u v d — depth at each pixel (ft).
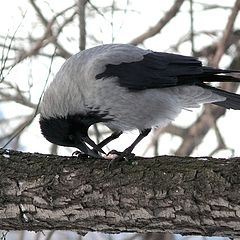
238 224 23.39
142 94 32.58
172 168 24.72
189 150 50.01
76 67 32.01
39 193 25.70
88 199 25.20
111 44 34.37
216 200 23.43
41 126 33.09
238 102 33.88
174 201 24.04
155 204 24.32
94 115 32.48
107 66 32.17
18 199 25.93
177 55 34.27
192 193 23.77
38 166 26.37
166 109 33.27
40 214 25.86
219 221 23.61
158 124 33.73
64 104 32.07
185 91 33.83
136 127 33.50
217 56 47.32
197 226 24.14
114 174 25.29
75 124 32.65
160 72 33.19
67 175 25.77
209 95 33.94
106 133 47.75
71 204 25.39
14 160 26.81
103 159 26.48
